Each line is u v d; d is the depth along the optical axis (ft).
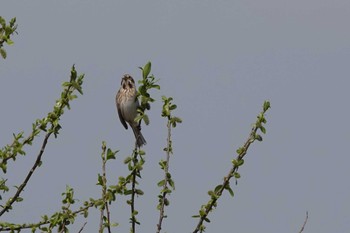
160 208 35.63
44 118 37.68
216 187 36.68
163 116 37.04
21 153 37.17
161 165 36.63
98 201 36.27
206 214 35.68
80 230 32.63
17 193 37.09
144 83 37.22
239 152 37.45
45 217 36.94
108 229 34.53
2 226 36.91
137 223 35.96
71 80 37.93
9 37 36.73
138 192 36.24
